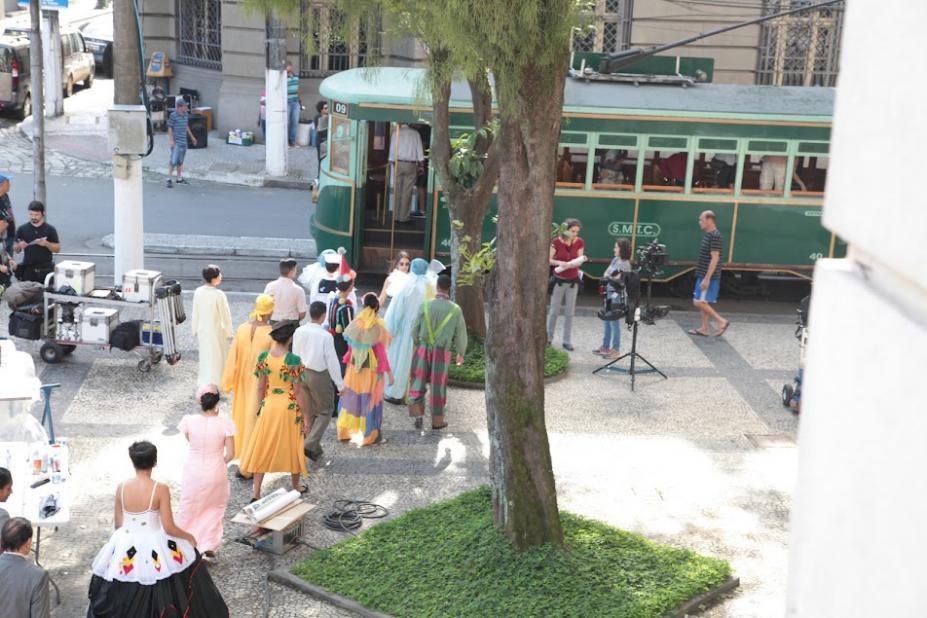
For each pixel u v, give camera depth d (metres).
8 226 15.19
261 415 9.83
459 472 11.08
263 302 10.68
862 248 1.24
